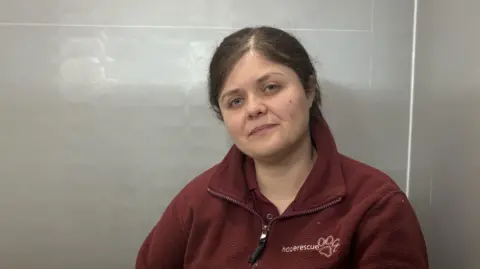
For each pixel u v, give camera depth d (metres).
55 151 0.99
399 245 0.65
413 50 1.01
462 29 0.80
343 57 1.00
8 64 0.97
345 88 1.01
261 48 0.68
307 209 0.70
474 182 0.75
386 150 1.02
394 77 1.01
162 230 0.82
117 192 1.01
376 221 0.66
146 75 0.99
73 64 0.98
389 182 0.70
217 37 0.99
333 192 0.70
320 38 1.00
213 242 0.74
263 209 0.73
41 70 0.98
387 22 1.00
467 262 0.77
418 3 0.99
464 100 0.79
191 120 1.00
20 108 0.98
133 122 1.00
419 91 0.98
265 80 0.68
